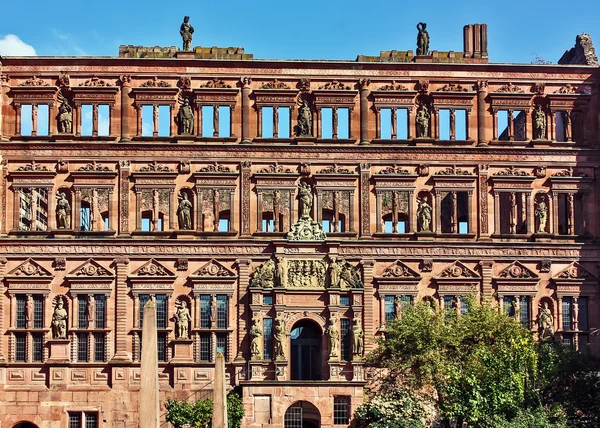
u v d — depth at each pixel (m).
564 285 92.12
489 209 93.00
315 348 90.88
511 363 74.69
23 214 97.38
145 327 43.41
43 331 88.88
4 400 88.12
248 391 84.00
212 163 92.06
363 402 85.38
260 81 93.50
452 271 91.62
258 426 83.62
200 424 81.44
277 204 91.88
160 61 92.56
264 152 92.19
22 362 88.50
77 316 89.50
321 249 90.75
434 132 93.75
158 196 91.38
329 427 83.81
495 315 82.44
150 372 43.03
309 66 93.62
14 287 89.38
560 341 86.69
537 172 93.62
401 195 92.69
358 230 91.88
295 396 84.00
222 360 57.59
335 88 93.75
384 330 89.62
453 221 92.44
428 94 94.00
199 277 90.00
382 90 93.50
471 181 93.06
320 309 89.31
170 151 91.81
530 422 69.62
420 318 82.19
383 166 92.94
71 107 92.38
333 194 92.31
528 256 92.25
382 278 90.69
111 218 90.81
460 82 94.50
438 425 86.38
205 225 91.38
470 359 78.25
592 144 94.56
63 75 92.31
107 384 88.62
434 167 93.19
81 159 91.31
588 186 93.75
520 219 96.38
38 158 91.12
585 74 95.12
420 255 91.50
